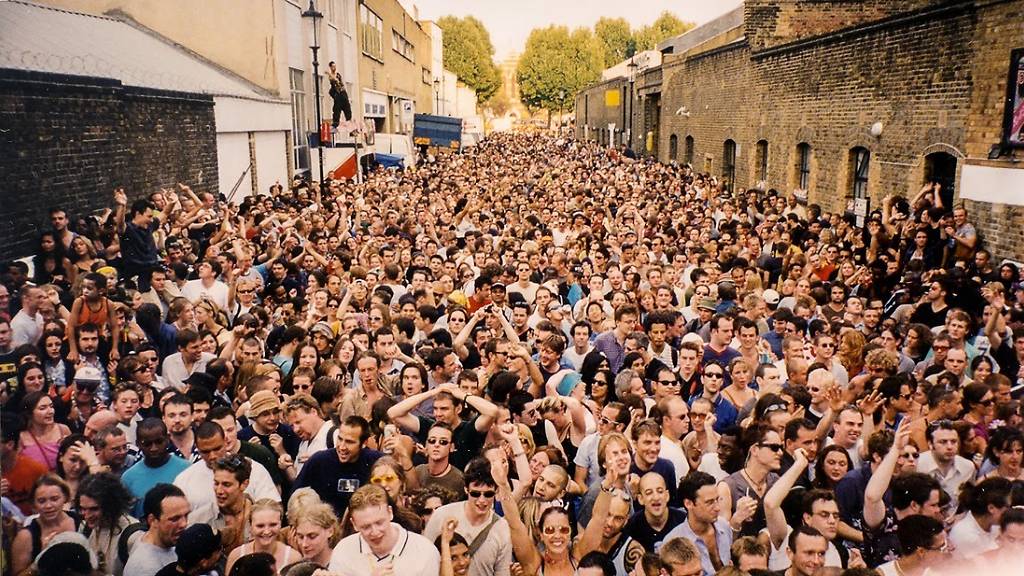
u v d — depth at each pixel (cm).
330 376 634
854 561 468
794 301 931
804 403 605
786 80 1858
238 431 567
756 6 2019
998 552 448
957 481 536
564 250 1058
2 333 616
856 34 1483
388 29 3859
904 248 1113
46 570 414
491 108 4106
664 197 1803
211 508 480
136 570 423
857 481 504
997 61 1080
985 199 1111
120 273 867
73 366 632
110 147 1129
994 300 757
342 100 2444
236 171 1775
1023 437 519
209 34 2023
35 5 1492
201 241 1115
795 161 1823
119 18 1883
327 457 512
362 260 1091
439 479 515
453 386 566
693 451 567
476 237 1229
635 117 3862
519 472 500
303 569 383
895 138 1358
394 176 2381
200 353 692
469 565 443
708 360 709
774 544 464
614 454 455
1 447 494
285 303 862
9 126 884
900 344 762
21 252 901
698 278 944
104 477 449
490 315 784
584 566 404
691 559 391
